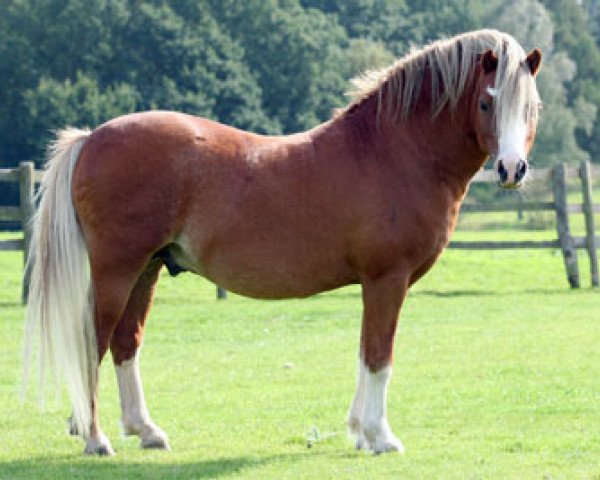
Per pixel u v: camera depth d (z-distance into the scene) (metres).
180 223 10.87
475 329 20.70
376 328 10.86
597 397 13.90
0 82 78.31
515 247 28.25
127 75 78.88
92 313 10.89
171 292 27.95
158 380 15.78
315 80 84.56
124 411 11.36
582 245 28.86
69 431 11.38
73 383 10.71
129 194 10.70
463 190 11.23
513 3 101.62
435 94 10.92
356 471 10.12
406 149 10.91
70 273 10.77
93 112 74.31
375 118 11.06
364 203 10.75
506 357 17.36
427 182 10.89
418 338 19.59
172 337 20.25
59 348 10.71
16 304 24.62
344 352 18.31
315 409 13.51
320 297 26.78
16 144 77.75
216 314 23.39
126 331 11.29
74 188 10.84
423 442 11.45
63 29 79.06
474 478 9.82
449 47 10.95
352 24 99.75
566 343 18.70
